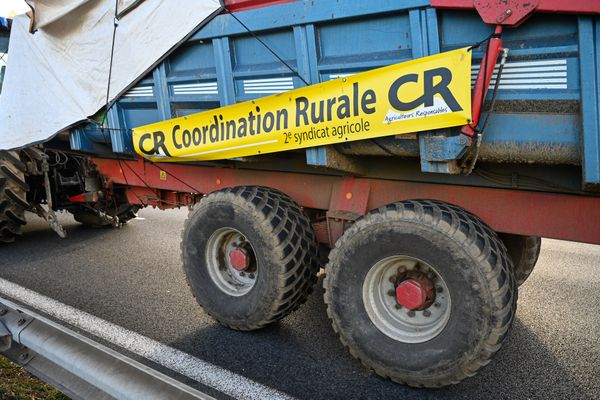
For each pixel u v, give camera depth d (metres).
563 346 3.47
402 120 2.69
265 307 3.36
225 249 3.73
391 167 3.30
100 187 5.72
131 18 3.76
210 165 4.23
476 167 3.00
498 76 2.45
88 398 2.29
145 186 4.89
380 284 3.03
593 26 2.21
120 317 4.04
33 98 4.60
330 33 2.98
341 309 3.06
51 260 5.68
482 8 2.40
